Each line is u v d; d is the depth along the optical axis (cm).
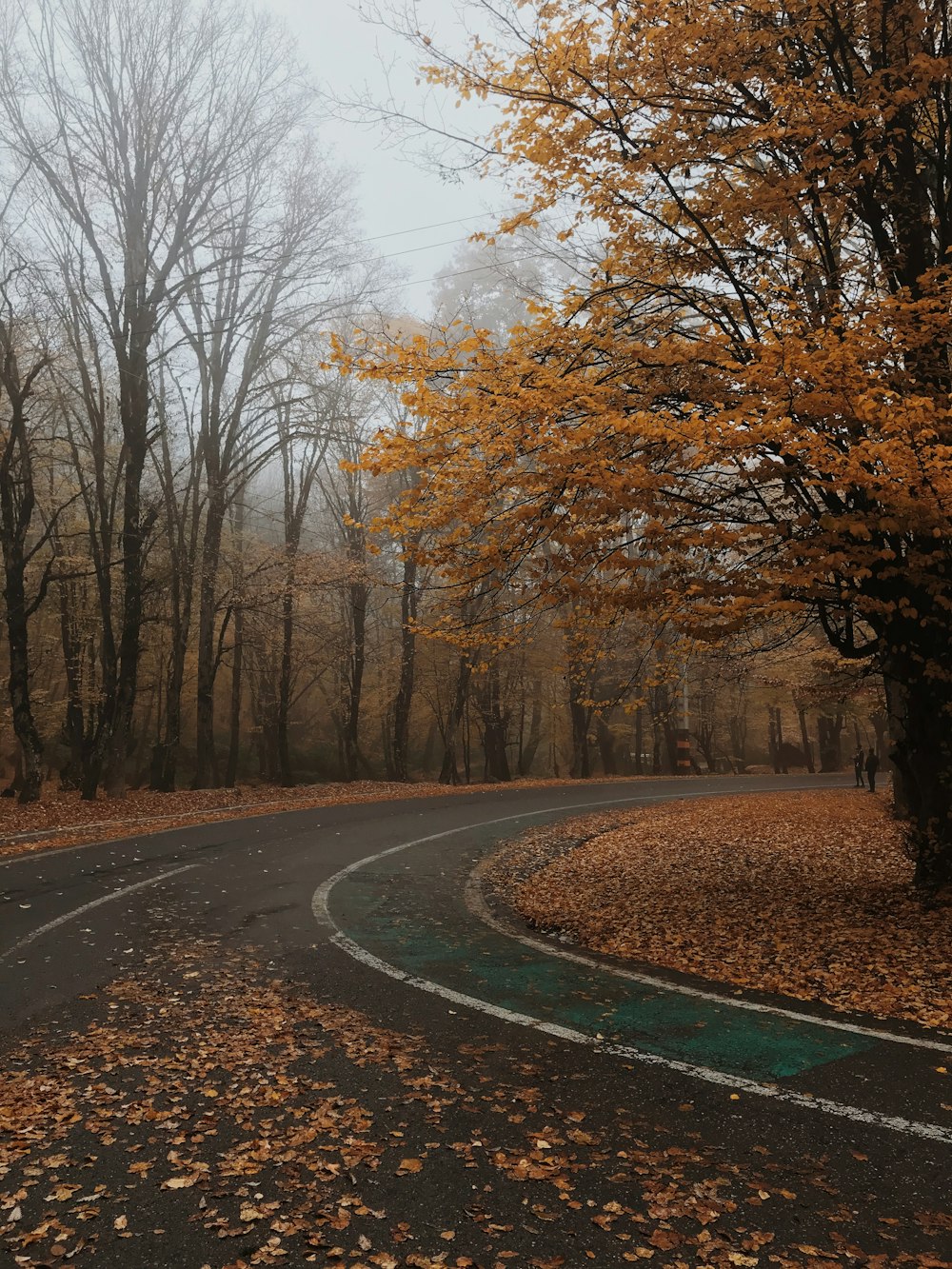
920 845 923
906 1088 454
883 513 717
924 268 890
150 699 4088
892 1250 309
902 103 747
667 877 1238
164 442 2706
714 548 762
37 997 629
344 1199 347
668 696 4044
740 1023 568
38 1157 386
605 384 815
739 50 771
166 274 2248
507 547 808
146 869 1198
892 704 1287
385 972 701
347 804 2239
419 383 718
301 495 2977
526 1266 303
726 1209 337
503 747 3891
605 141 818
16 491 2280
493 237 873
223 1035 545
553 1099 443
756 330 841
